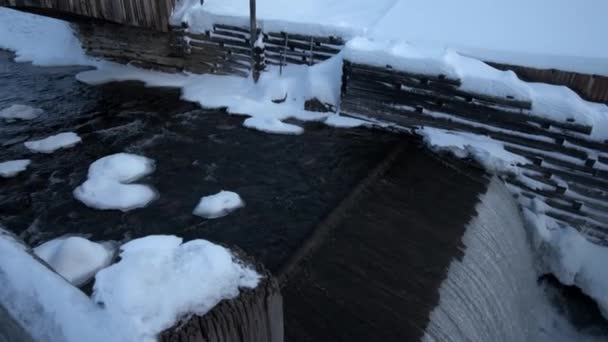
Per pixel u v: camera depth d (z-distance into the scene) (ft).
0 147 22.95
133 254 4.16
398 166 21.20
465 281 15.19
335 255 14.85
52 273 3.94
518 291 19.07
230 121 25.94
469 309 14.64
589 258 20.22
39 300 3.72
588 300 20.16
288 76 28.63
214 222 16.93
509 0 25.08
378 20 26.89
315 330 11.77
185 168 20.97
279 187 19.27
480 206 18.81
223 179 20.01
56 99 29.45
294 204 17.94
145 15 30.17
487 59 22.48
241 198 18.44
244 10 30.78
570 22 22.58
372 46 23.77
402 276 14.39
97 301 3.67
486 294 16.02
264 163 21.34
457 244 16.43
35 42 41.55
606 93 19.94
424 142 23.07
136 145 23.17
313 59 28.30
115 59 36.17
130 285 3.70
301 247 14.94
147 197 18.62
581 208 20.42
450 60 21.80
